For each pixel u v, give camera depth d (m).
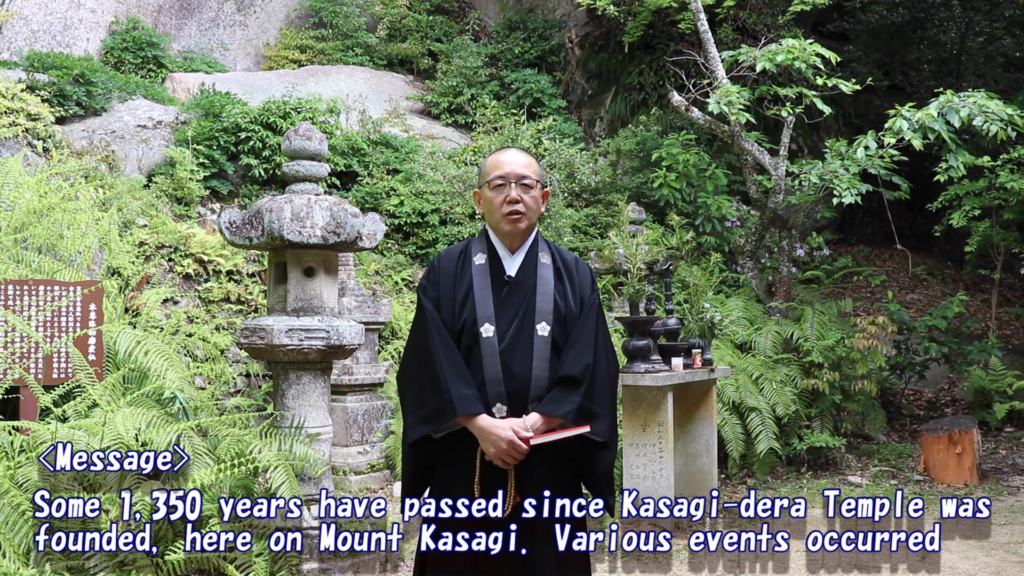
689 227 8.92
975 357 7.09
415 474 2.43
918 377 7.32
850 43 11.40
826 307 6.57
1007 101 9.83
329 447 3.62
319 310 3.58
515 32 12.34
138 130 8.49
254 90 10.81
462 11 13.59
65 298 3.48
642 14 9.73
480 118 10.31
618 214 8.70
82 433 3.24
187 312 5.99
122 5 12.13
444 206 9.12
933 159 11.70
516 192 2.30
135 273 5.04
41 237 4.44
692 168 8.83
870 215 11.95
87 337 3.52
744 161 7.34
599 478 2.36
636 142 9.55
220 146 8.99
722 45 10.15
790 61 6.75
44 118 7.55
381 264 8.38
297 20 13.26
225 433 3.57
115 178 7.17
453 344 2.32
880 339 6.29
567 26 12.32
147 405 3.70
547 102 11.12
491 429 2.18
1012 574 3.78
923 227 11.93
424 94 11.59
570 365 2.27
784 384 5.94
